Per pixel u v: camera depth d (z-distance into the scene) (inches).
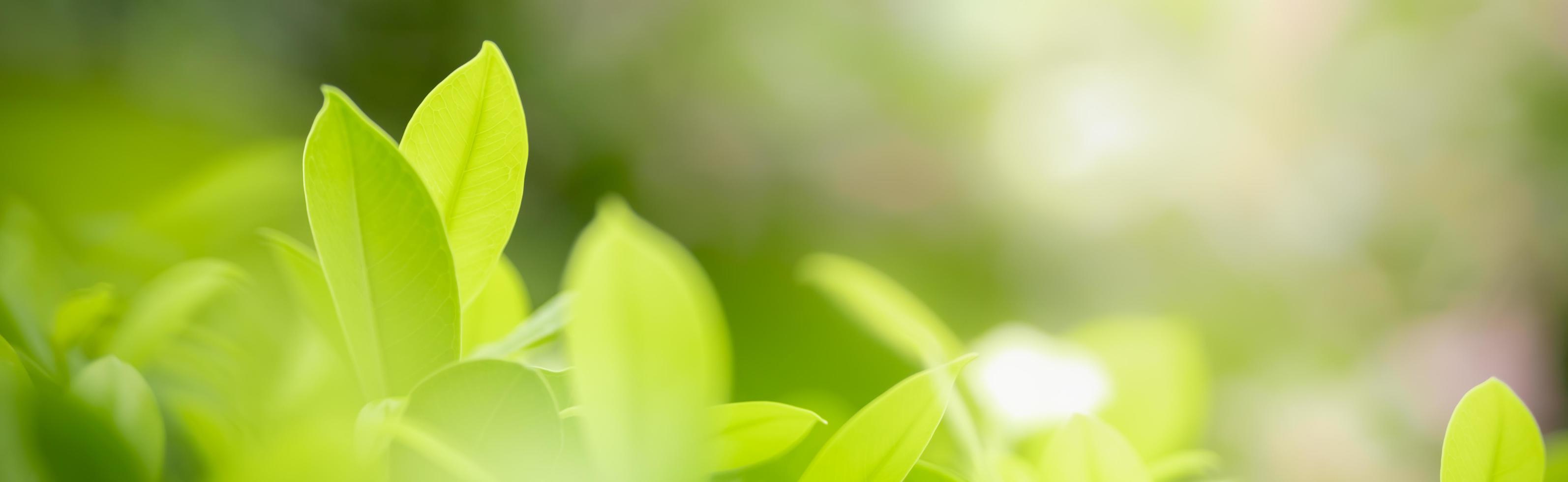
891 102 120.3
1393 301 107.3
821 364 20.7
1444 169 111.4
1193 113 113.5
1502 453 15.5
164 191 29.5
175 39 96.6
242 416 16.9
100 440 14.4
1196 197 111.9
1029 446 18.5
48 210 27.6
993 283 108.3
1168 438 19.0
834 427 19.4
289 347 17.6
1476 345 104.3
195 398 17.0
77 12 91.4
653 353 13.8
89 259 25.3
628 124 123.3
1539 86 111.5
